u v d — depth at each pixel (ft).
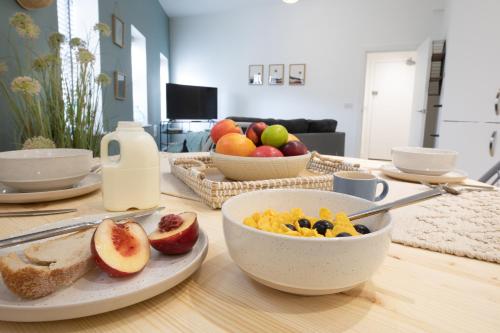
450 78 8.92
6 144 5.40
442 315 1.05
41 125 4.29
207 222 1.91
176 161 3.13
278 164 2.43
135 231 1.27
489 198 2.46
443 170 3.07
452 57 8.81
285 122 11.03
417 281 1.27
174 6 17.93
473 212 2.11
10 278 0.95
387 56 19.39
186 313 1.04
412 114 15.24
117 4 10.94
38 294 0.98
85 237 1.30
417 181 3.17
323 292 1.05
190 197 2.46
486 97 7.18
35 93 3.88
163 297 1.13
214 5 17.75
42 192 2.17
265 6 17.80
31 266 0.98
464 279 1.30
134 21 12.94
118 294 0.98
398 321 1.01
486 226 1.85
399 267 1.39
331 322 1.00
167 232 1.31
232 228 1.13
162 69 19.86
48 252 1.15
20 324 0.96
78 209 2.10
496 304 1.12
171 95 17.24
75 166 2.32
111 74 10.44
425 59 13.11
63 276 1.03
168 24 19.99
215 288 1.18
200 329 0.97
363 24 16.01
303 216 1.40
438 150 3.39
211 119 19.07
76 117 4.58
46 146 3.48
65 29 8.84
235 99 19.24
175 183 2.93
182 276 1.14
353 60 16.42
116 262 1.12
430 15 14.84
